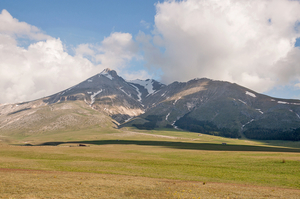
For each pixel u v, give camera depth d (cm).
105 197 2620
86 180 3484
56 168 4884
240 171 5150
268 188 3562
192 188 3256
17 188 2808
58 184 3120
